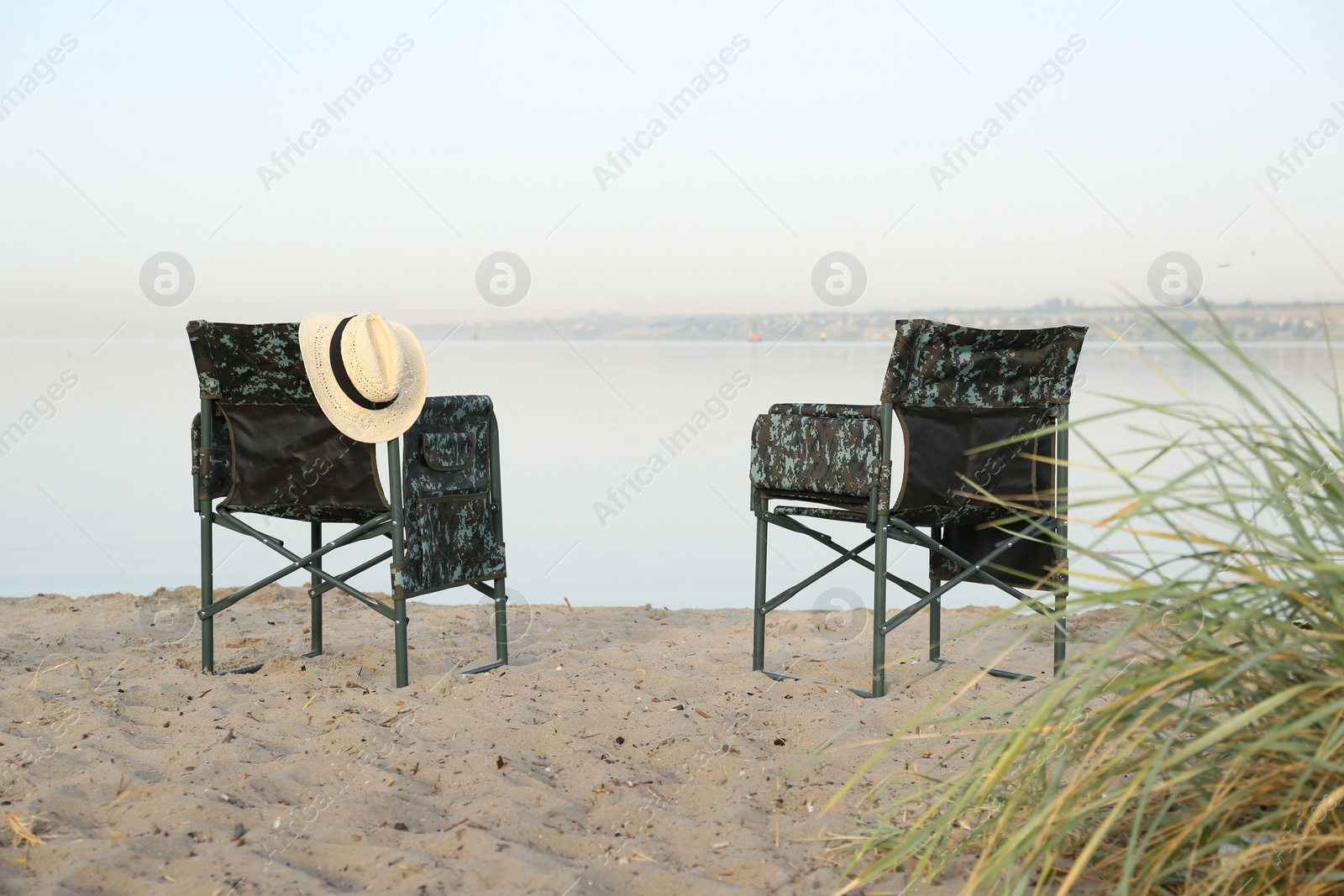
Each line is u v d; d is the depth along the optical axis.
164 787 2.64
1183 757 1.62
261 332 3.68
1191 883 1.85
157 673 3.93
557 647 4.51
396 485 3.74
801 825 2.48
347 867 2.22
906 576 6.36
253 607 5.34
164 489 9.21
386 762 2.87
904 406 3.63
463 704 3.48
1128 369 21.27
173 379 21.75
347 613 5.28
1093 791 1.95
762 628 4.04
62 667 3.96
